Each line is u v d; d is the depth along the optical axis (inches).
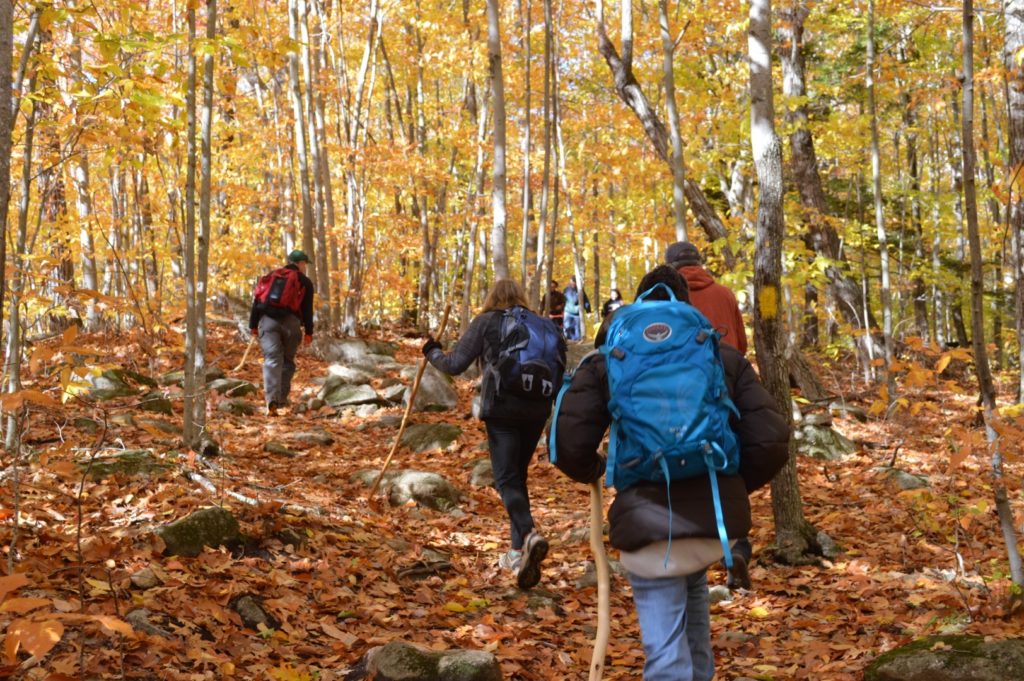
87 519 184.7
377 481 245.9
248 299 697.6
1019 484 180.1
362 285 652.1
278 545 191.5
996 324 772.6
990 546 224.8
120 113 211.9
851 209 708.7
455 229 863.1
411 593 186.7
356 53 733.9
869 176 729.6
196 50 215.5
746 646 168.6
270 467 283.4
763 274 211.5
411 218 738.2
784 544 216.2
